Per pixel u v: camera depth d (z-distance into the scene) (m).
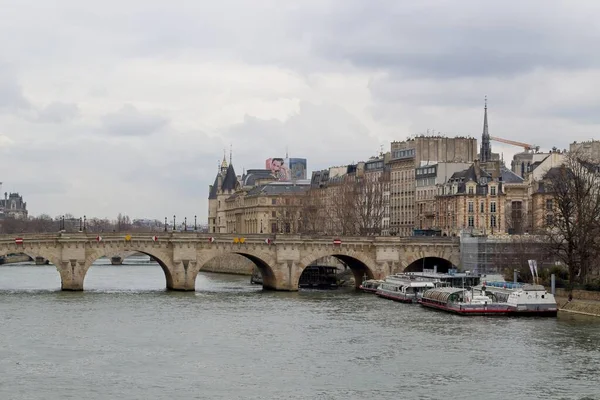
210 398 109.50
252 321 167.50
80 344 141.50
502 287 190.38
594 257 198.00
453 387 114.88
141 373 121.88
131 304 192.25
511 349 138.75
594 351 137.12
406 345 142.25
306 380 118.44
